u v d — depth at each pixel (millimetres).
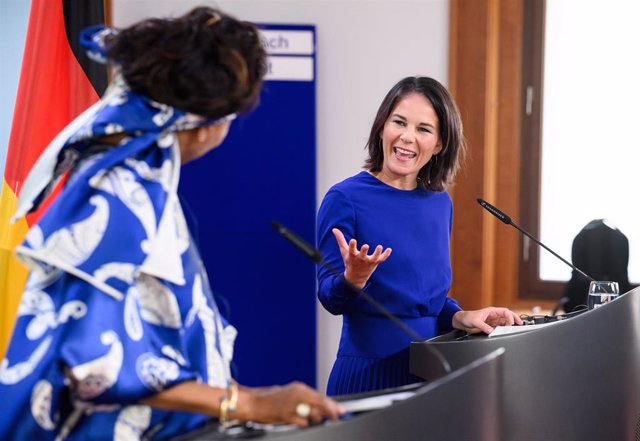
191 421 1685
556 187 5340
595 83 5270
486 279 5176
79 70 4352
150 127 1649
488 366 1804
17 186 4223
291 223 4984
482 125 5105
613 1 5219
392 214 2959
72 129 1703
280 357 5016
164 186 1637
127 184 1601
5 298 4105
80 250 1549
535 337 2520
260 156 4953
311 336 5016
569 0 5270
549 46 5316
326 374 5062
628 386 2574
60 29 4359
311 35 4934
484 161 5121
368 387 2879
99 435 1582
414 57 5059
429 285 2947
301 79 4941
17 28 4676
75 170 1663
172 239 1618
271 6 4980
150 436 1646
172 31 1653
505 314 3020
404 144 2949
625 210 5254
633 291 2572
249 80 1714
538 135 5336
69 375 1508
